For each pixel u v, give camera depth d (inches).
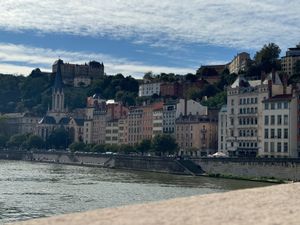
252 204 1882.4
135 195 5305.1
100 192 5585.6
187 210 1760.6
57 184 6574.8
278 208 1793.8
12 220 3627.0
